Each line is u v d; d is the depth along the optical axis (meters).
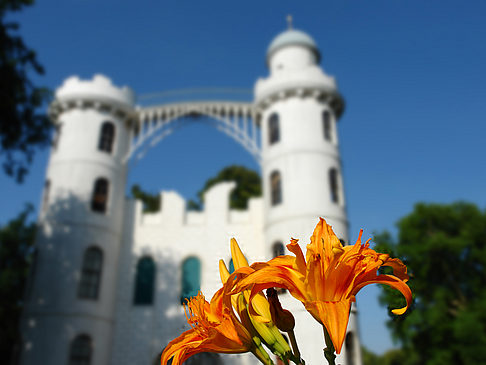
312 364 1.80
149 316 21.89
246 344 1.56
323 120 24.41
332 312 1.21
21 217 29.31
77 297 20.70
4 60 15.55
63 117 24.88
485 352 21.52
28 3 15.70
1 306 26.06
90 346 20.33
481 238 26.20
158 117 26.66
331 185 22.88
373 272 1.37
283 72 25.00
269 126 24.95
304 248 1.96
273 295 1.59
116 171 24.55
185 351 1.54
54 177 23.45
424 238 26.91
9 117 16.31
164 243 23.58
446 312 24.67
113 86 25.61
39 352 19.39
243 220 23.88
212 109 26.53
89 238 22.08
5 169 17.44
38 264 21.44
